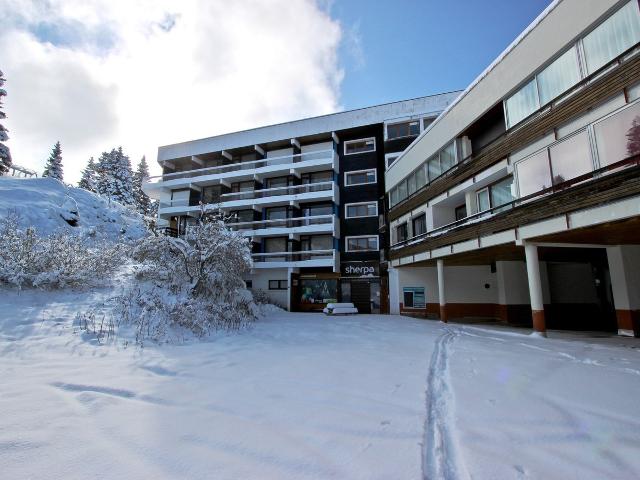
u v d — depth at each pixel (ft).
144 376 18.93
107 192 168.45
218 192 100.01
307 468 9.44
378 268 82.84
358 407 14.26
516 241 36.35
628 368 20.83
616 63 27.58
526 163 36.55
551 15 33.68
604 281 54.75
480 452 10.34
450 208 57.77
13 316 27.55
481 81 44.47
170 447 10.63
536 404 14.49
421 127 80.53
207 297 47.29
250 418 13.04
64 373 18.60
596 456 10.15
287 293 86.43
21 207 57.36
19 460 9.75
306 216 90.33
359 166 88.99
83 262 39.14
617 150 27.09
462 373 19.80
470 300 63.87
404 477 8.98
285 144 97.35
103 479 8.86
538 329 34.88
